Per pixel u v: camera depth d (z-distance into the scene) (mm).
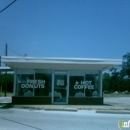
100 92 23656
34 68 23578
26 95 23344
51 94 23375
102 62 21344
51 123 12734
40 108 19281
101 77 23812
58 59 21203
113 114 17656
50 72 23672
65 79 23594
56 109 18891
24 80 23484
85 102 23281
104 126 12227
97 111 18188
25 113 16938
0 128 11070
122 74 95125
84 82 23688
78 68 23625
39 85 23484
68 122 13234
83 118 15086
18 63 21719
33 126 11719
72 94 23500
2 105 22000
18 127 11391
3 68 28656
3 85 68125
